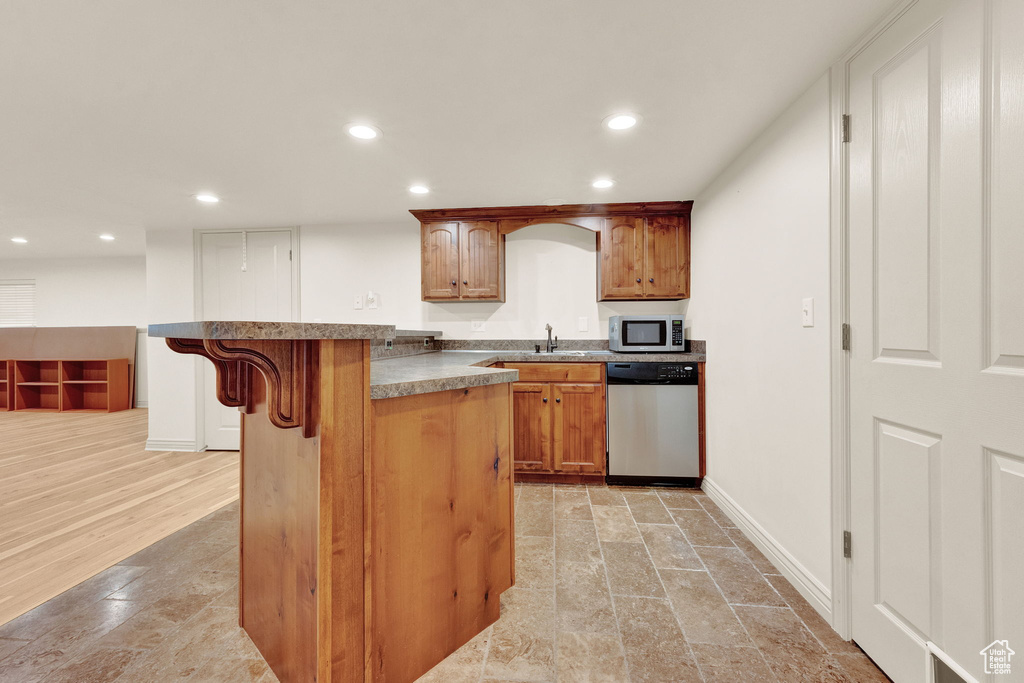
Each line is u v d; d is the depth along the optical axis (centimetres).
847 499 141
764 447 197
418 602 123
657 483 293
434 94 171
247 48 143
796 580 169
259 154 225
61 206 315
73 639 142
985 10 96
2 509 248
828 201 148
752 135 203
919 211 114
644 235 314
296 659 112
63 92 167
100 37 136
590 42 141
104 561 192
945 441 106
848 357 141
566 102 176
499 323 359
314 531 101
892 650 123
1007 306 92
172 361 376
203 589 170
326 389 97
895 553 122
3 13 124
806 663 131
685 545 206
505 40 140
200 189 279
